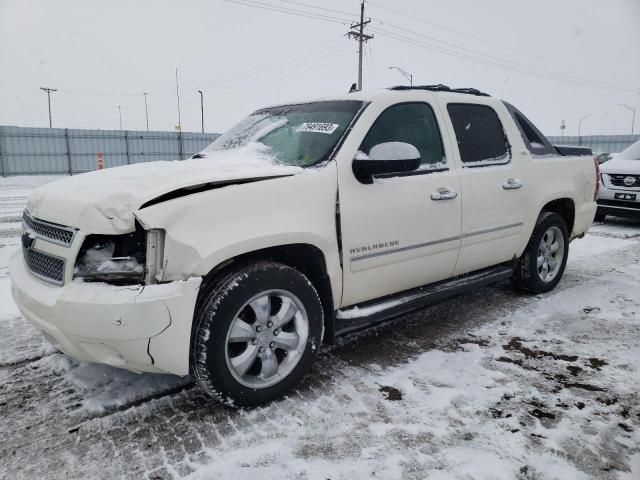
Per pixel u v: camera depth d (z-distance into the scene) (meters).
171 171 2.77
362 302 3.32
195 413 2.70
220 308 2.53
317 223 2.86
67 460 2.31
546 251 4.72
